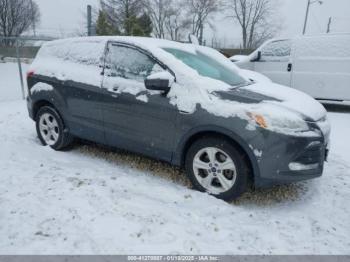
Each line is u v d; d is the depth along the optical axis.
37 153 4.48
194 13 41.78
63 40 4.66
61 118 4.50
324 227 2.99
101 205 3.12
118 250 2.52
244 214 3.13
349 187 3.85
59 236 2.64
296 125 3.08
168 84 3.36
